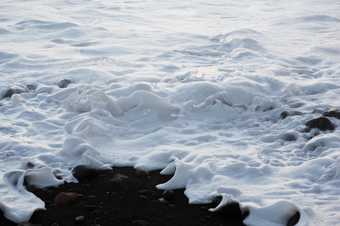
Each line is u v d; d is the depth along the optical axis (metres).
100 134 5.34
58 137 5.37
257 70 7.05
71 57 7.67
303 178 4.59
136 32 9.22
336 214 3.99
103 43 8.48
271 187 4.43
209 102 5.96
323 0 12.93
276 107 5.96
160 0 12.73
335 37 9.00
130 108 5.82
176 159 4.82
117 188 4.59
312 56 7.80
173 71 7.04
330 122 5.48
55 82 6.69
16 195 4.41
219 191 4.37
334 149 5.01
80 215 4.23
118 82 6.52
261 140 5.34
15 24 9.54
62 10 11.06
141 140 5.32
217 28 9.65
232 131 5.56
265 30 9.49
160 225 4.11
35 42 8.54
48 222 4.14
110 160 4.95
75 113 5.87
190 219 4.18
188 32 9.19
